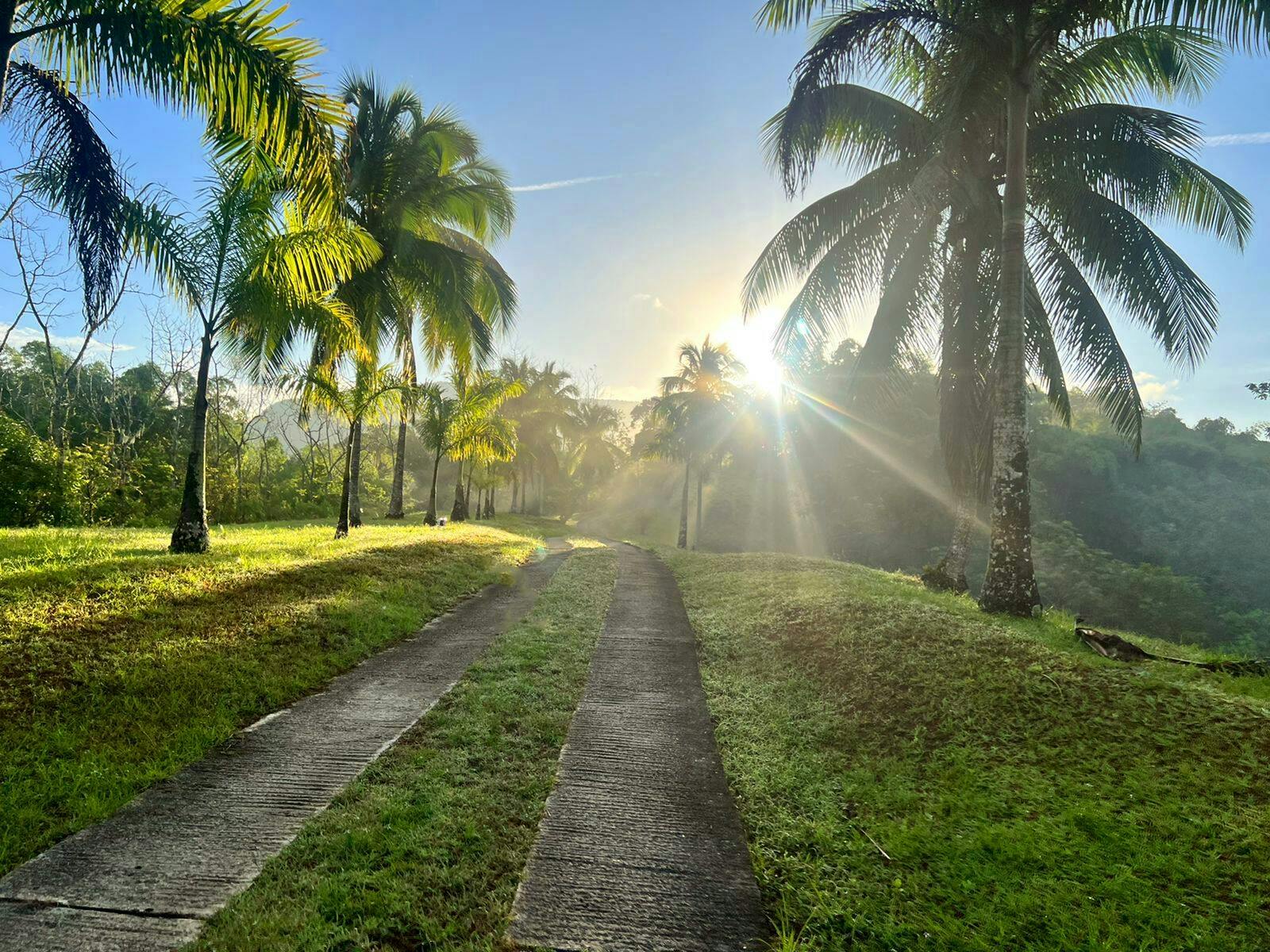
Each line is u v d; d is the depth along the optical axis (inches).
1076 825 136.6
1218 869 119.6
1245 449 1670.8
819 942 107.4
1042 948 104.1
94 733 162.9
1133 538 1330.0
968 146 406.9
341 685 224.1
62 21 238.5
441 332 694.5
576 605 386.6
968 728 184.5
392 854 124.3
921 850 132.3
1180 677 201.6
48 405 927.0
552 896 115.2
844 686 225.3
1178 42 360.2
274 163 327.9
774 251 443.5
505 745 179.0
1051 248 415.8
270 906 108.2
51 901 107.7
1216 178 364.2
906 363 471.2
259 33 265.4
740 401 1172.5
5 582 233.0
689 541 1611.7
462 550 530.9
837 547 1279.5
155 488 765.3
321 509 994.1
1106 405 413.1
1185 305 362.3
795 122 348.2
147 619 227.6
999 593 315.9
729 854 132.0
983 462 432.1
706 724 204.1
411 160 648.4
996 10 303.9
